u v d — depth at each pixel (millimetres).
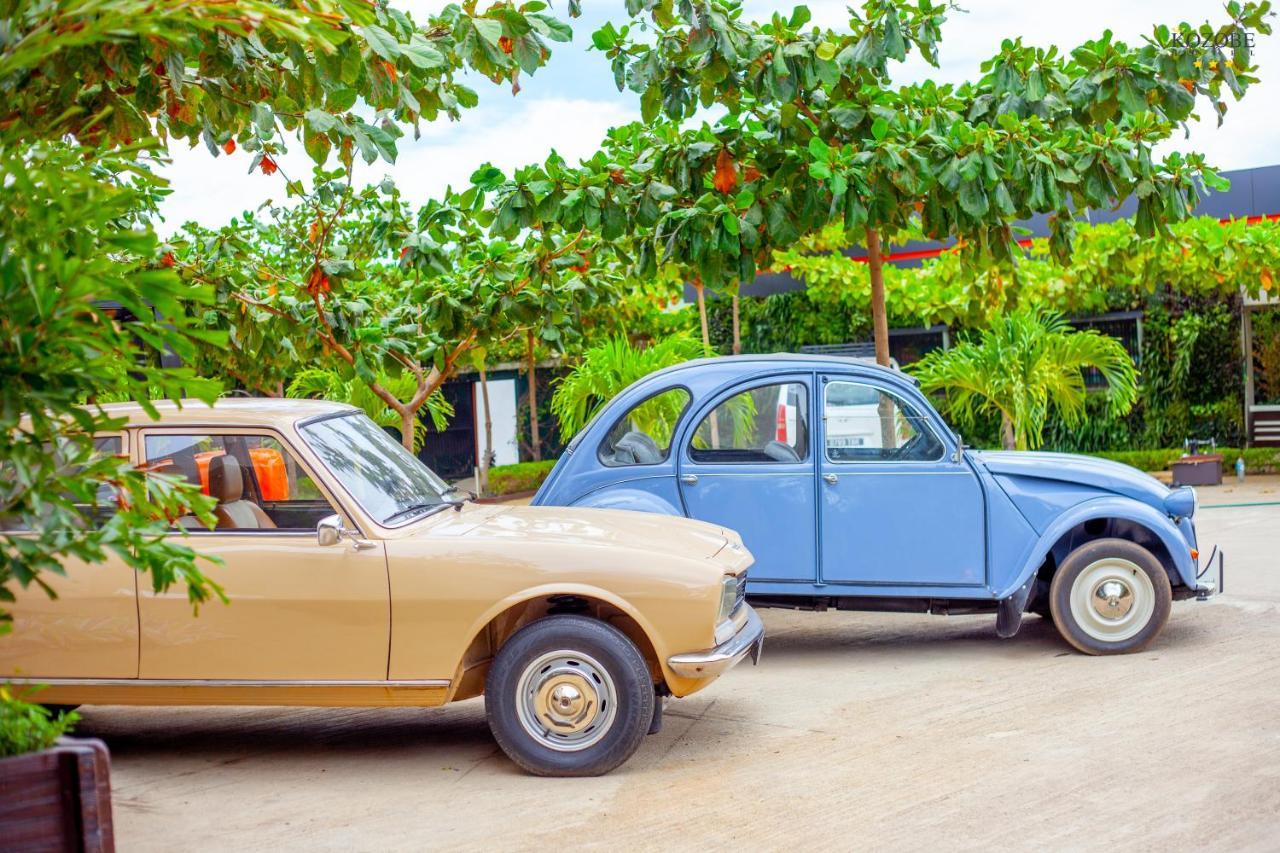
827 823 5340
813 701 7586
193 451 6422
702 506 8758
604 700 6102
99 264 3250
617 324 17594
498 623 6441
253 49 6223
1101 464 8883
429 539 6215
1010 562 8500
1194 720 6730
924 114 9859
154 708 8211
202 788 6285
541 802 5809
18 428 3486
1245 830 5039
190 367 3607
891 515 8602
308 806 5910
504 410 25547
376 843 5336
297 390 17984
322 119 7059
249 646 6164
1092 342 18281
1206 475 19781
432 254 10211
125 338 3426
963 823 5266
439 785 6180
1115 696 7355
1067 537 8852
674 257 10094
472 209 9742
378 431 7254
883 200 9359
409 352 11430
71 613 6191
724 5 9016
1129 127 9914
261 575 6141
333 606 6125
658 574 6094
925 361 19250
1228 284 16484
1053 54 9586
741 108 10094
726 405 8820
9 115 4906
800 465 8680
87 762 3498
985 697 7488
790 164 9672
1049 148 9438
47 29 3477
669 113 9820
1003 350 18156
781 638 9789
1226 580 11281
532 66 7301
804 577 8672
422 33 7441
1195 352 21625
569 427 17578
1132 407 22062
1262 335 21578
